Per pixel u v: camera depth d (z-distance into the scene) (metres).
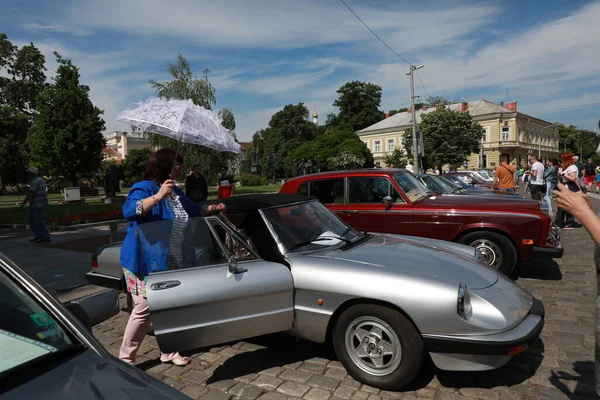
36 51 41.62
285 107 81.31
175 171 3.53
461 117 36.72
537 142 71.25
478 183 18.39
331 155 53.09
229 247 3.60
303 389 3.32
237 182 56.41
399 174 6.88
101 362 1.81
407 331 3.11
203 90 27.28
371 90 79.00
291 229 3.96
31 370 1.67
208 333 3.24
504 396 3.16
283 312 3.44
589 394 3.16
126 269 3.39
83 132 31.38
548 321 4.63
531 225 5.75
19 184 52.53
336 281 3.32
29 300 1.94
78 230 12.34
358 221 6.64
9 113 42.16
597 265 1.90
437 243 4.57
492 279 3.51
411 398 3.16
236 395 3.28
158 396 1.70
